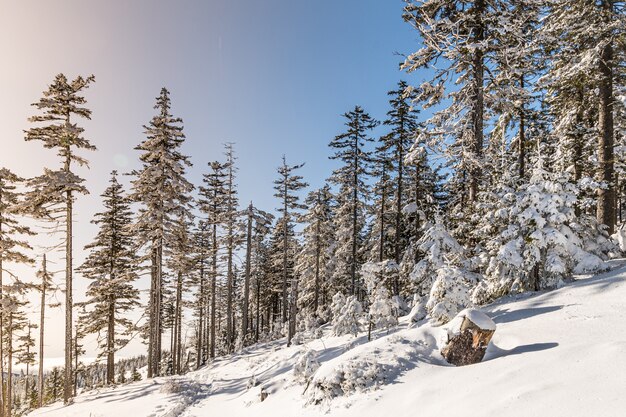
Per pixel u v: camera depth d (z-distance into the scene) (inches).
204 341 2048.5
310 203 1457.9
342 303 797.9
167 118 975.0
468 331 349.1
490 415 228.4
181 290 1437.0
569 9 650.8
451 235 631.2
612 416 187.8
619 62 691.4
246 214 1387.8
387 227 1253.7
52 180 756.6
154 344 981.2
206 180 1403.8
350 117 1141.1
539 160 501.4
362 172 1147.3
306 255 1457.9
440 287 458.3
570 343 300.4
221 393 703.7
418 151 639.8
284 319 1402.6
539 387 239.6
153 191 973.8
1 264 776.9
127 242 1182.3
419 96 665.0
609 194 597.6
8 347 1123.9
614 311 350.6
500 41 619.5
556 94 780.6
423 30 601.6
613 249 540.1
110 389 827.4
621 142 763.4
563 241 459.2
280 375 627.8
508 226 529.3
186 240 1034.7
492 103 663.1
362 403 328.2
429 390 303.0
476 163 589.0
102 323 1134.4
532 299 464.4
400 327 656.4
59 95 785.6
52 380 1995.6
